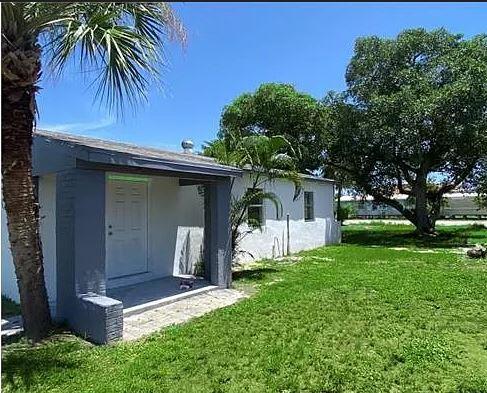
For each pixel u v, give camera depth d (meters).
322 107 22.11
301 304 6.68
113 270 8.30
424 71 18.42
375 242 18.28
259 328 5.47
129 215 8.70
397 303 6.72
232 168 8.23
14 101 4.73
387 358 4.45
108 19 4.81
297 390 3.74
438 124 17.06
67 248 5.54
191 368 4.20
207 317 6.06
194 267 9.86
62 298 5.60
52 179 7.25
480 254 12.09
